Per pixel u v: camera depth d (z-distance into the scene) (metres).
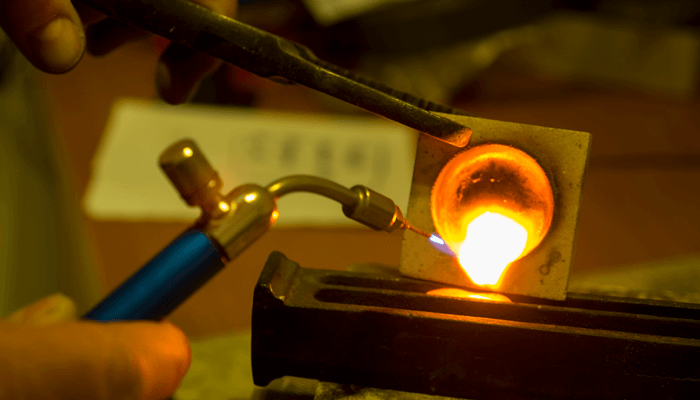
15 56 1.08
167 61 0.65
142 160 0.86
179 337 0.55
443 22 1.11
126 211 0.77
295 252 0.73
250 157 0.88
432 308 0.56
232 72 1.03
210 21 0.57
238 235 0.55
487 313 0.56
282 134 0.95
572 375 0.55
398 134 0.97
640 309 0.57
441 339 0.56
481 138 0.57
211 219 0.55
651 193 0.87
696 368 0.55
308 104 1.09
